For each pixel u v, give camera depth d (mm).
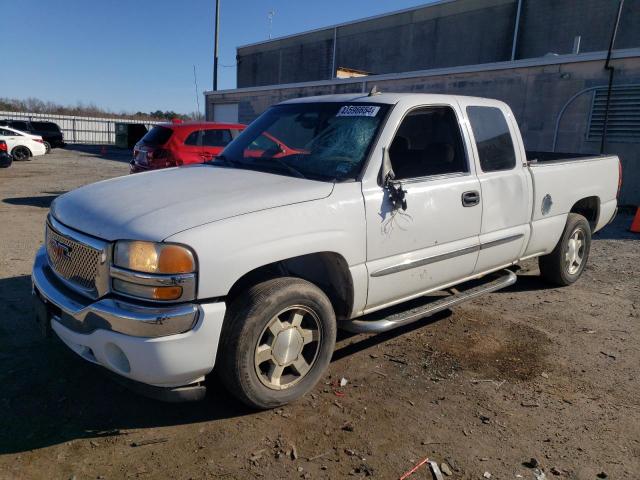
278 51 36000
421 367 3945
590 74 12969
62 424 3088
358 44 30000
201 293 2768
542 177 5008
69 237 3053
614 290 5961
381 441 3029
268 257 2990
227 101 26672
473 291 4531
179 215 2875
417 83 16984
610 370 4004
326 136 3912
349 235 3385
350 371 3855
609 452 3002
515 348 4328
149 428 3080
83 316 2848
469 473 2789
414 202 3764
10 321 4414
